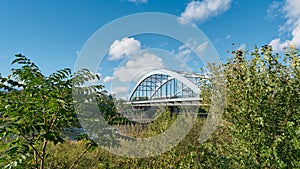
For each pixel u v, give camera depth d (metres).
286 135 3.34
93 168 4.94
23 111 2.40
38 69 2.78
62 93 2.75
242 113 3.64
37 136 2.59
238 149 3.77
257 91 3.55
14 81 2.74
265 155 3.28
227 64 4.18
